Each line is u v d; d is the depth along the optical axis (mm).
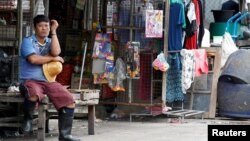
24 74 9117
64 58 13547
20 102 9625
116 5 12492
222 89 12898
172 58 12367
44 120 8961
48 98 9008
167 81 12414
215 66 13039
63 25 13781
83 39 13266
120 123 11930
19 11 10766
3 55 10344
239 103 12695
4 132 10070
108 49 12320
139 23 12320
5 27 10914
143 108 12555
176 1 12273
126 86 12523
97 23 12617
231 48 13742
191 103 13078
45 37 9414
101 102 12617
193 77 12477
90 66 12891
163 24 12234
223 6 15820
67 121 8992
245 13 14938
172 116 12820
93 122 10234
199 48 13031
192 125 11805
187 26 12453
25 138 9828
